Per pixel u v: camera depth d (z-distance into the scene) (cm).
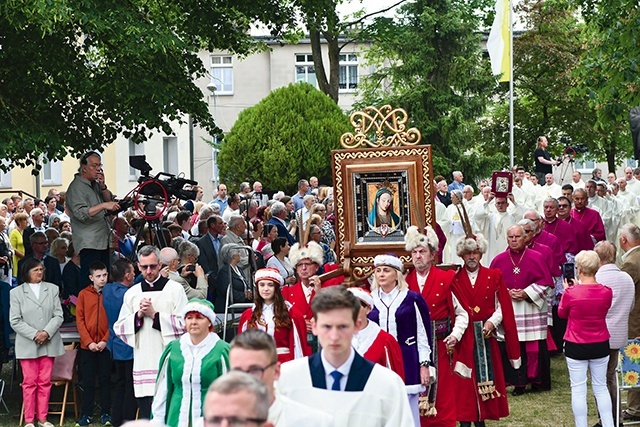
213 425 417
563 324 1755
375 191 1144
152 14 1770
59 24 1534
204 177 5156
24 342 1312
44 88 1661
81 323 1342
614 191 2597
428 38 3684
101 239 1505
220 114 5341
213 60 5341
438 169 3644
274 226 1741
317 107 4047
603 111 1786
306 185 2572
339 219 1153
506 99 4447
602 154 4656
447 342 1095
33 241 1517
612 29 1723
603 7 1745
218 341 884
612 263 1199
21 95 1627
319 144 4003
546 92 4366
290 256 1062
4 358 1511
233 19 1947
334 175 1157
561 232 1783
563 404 1394
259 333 569
